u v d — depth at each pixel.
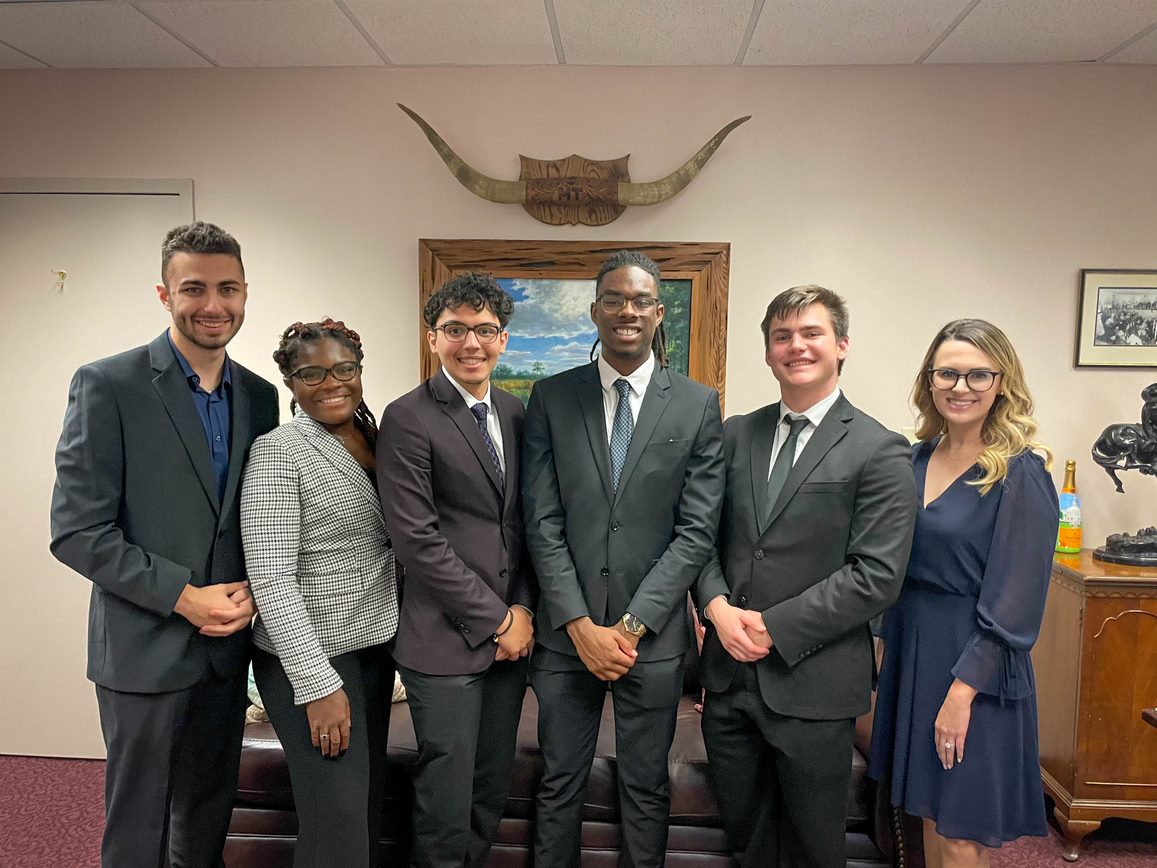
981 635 1.59
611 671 1.58
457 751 1.62
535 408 1.75
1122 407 2.64
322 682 1.52
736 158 2.61
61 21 2.28
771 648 1.60
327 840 1.57
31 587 2.81
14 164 2.71
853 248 2.62
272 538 1.53
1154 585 2.21
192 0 2.14
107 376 1.51
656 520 1.65
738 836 1.77
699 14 2.19
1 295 2.75
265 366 2.73
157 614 1.52
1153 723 1.47
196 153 2.68
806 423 1.65
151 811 1.54
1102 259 2.60
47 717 2.84
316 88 2.64
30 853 2.21
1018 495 1.59
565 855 1.72
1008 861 2.25
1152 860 2.26
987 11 2.16
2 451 2.79
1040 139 2.57
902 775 1.69
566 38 2.37
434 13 2.20
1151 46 2.39
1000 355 1.62
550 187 2.56
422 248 2.63
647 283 1.62
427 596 1.64
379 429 1.66
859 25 2.25
